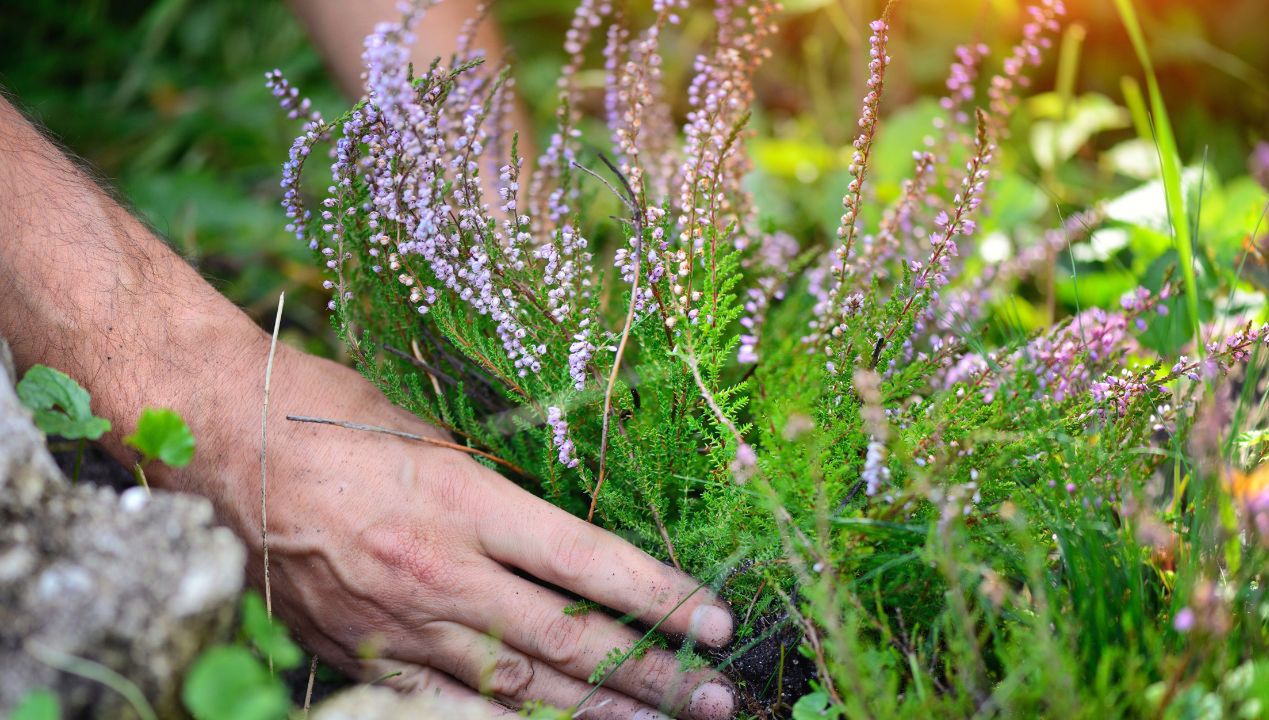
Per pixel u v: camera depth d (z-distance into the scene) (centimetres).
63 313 74
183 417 74
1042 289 94
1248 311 84
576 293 74
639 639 73
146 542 64
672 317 72
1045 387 73
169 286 76
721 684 72
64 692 63
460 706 67
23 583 63
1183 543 70
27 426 66
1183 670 64
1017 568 71
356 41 93
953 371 75
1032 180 90
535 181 79
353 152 73
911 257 81
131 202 80
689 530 74
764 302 76
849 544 70
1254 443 72
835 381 72
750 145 105
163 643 63
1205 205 93
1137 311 76
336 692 77
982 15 84
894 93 114
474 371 78
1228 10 115
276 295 103
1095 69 120
